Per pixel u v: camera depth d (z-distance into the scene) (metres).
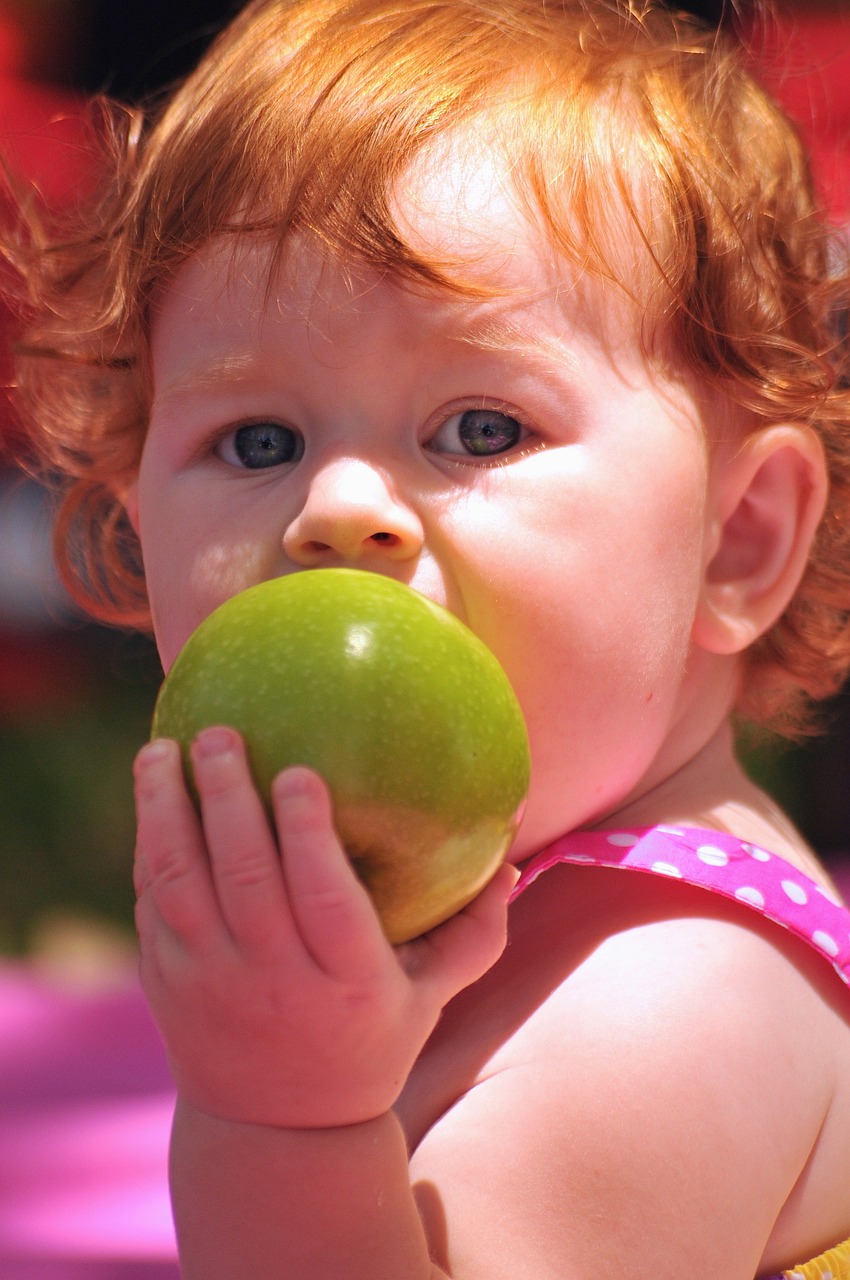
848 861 11.23
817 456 4.04
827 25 7.53
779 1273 3.28
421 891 2.69
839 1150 3.34
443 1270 2.84
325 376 3.44
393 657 2.67
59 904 12.80
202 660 2.71
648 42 4.40
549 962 3.33
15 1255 4.61
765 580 4.00
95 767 15.08
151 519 3.71
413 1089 3.25
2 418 6.49
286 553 3.33
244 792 2.53
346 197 3.51
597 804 3.52
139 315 4.01
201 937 2.57
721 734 4.07
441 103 3.69
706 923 3.34
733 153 4.20
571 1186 2.92
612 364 3.57
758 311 4.11
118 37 11.64
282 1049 2.61
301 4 4.31
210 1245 2.72
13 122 10.19
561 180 3.62
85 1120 5.76
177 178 3.86
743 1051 3.11
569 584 3.38
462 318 3.42
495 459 3.42
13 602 17.19
